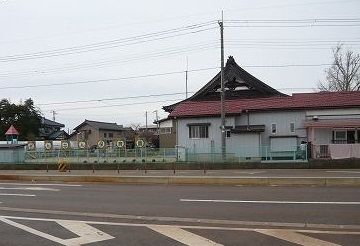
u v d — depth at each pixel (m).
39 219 10.91
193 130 37.66
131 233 9.01
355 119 34.06
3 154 40.16
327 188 15.62
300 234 8.48
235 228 9.20
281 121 35.88
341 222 9.59
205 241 8.12
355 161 28.58
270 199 13.16
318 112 35.03
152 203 13.18
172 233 8.87
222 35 33.50
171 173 26.34
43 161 39.53
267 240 8.08
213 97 42.06
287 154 31.75
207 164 31.20
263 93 41.06
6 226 10.04
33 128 68.56
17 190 18.12
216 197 13.98
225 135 35.16
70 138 78.00
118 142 39.84
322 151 31.80
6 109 66.38
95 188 18.06
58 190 17.73
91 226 9.85
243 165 30.52
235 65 41.84
